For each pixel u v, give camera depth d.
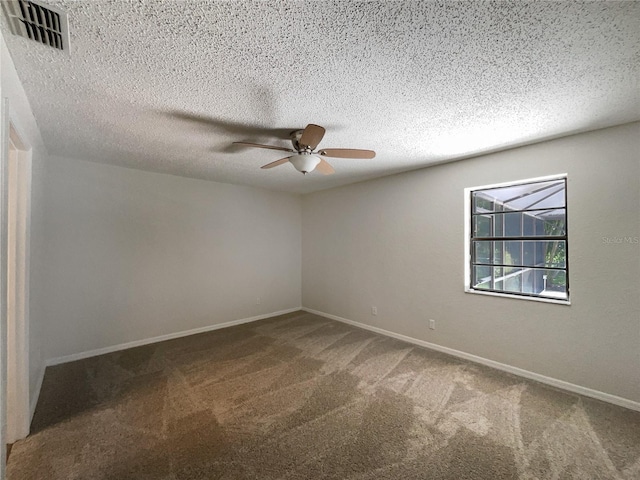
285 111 2.04
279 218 5.18
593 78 1.63
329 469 1.66
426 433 1.96
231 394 2.45
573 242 2.49
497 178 2.95
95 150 2.92
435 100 1.89
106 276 3.45
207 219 4.31
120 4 1.10
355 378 2.74
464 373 2.84
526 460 1.72
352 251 4.52
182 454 1.76
